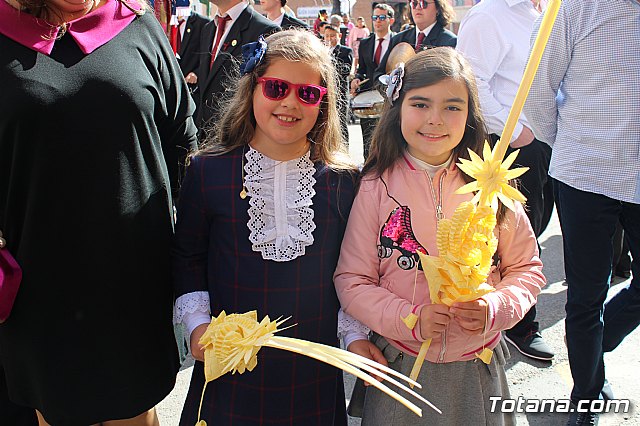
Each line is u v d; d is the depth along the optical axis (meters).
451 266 1.57
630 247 2.54
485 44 3.09
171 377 1.94
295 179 1.83
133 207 1.71
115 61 1.67
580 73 2.30
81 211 1.64
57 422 1.75
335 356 1.30
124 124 1.66
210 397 1.85
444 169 1.89
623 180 2.26
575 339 2.45
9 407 1.97
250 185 1.80
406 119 1.84
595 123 2.29
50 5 1.62
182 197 1.88
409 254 1.83
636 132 2.22
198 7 5.88
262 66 1.81
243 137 1.88
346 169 1.92
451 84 1.81
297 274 1.79
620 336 2.70
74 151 1.60
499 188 1.56
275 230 1.79
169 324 1.91
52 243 1.64
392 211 1.86
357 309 1.79
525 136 3.03
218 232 1.82
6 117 1.55
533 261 1.90
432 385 1.85
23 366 1.73
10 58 1.56
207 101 3.75
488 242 1.61
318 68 1.82
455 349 1.83
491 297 1.73
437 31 4.81
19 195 1.62
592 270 2.37
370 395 1.94
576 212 2.36
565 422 2.59
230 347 1.38
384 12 6.41
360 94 5.35
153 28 1.85
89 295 1.69
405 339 1.72
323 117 1.90
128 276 1.73
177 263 1.88
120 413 1.79
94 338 1.71
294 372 1.79
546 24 1.40
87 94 1.60
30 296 1.66
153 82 1.78
